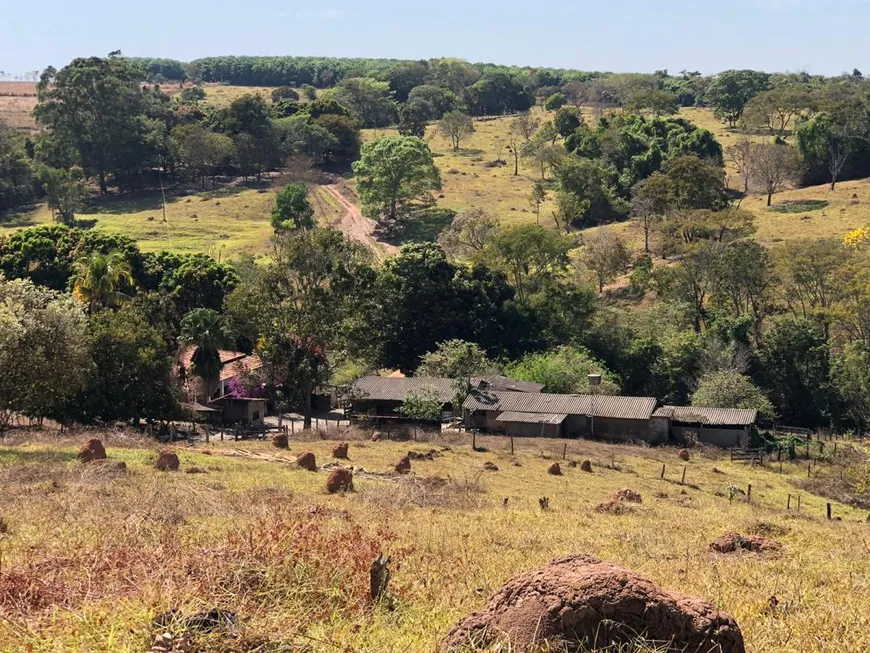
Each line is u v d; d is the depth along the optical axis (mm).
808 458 55062
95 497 19344
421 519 19906
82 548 10961
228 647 6652
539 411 57281
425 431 54000
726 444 57125
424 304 72500
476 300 74062
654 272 84625
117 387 46844
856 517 35688
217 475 27141
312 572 9047
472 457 41188
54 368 36562
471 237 97438
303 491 24844
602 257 90500
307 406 56000
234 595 7859
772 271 78125
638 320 77125
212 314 57562
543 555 15023
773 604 10719
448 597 9992
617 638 6906
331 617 8172
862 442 61438
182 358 62062
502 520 21266
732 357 69375
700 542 19391
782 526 24000
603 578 7184
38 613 7477
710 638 6957
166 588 7852
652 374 72312
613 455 46156
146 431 48250
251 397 61531
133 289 74250
